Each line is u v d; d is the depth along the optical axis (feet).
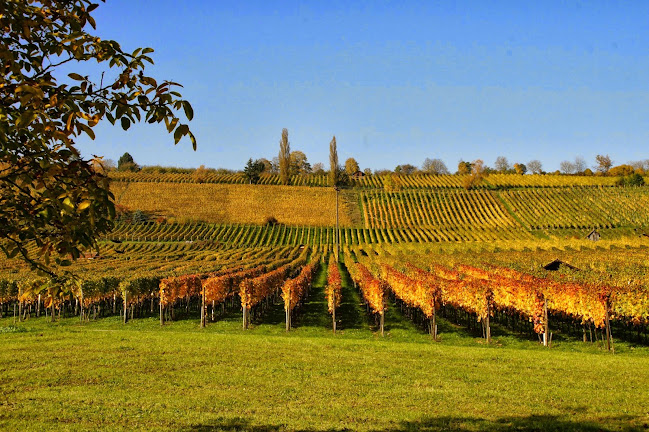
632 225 336.08
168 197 390.83
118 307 117.60
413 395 36.55
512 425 29.58
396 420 30.71
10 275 121.08
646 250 211.20
